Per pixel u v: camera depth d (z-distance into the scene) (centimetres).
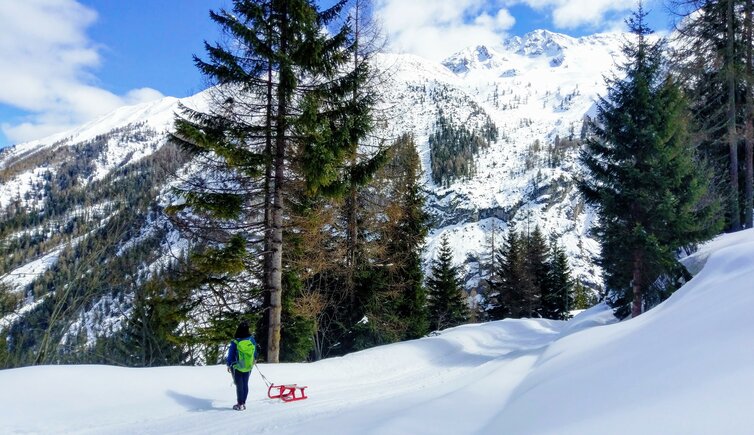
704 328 525
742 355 385
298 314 1584
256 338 1406
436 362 1410
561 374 622
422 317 2325
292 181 1330
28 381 780
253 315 1298
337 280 1880
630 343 634
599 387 472
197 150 1204
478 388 730
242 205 1231
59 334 1612
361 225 1838
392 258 1939
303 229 1480
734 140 1722
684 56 1786
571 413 419
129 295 1694
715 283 827
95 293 1625
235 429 652
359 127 1242
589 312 2427
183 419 730
